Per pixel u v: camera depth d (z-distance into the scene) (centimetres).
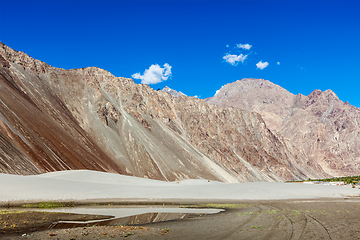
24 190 4356
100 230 2158
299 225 2306
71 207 3766
